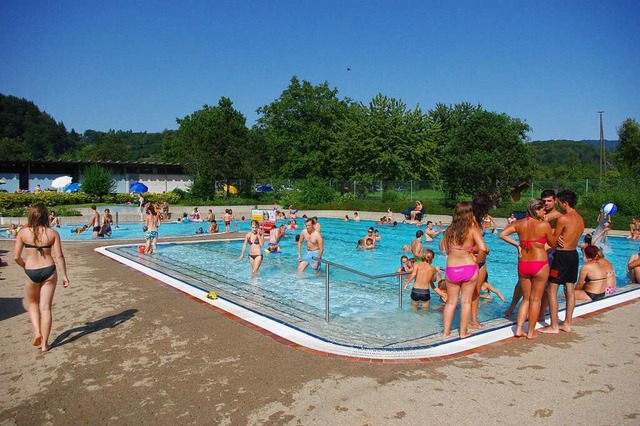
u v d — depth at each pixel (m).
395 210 32.34
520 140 31.70
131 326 6.99
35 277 5.92
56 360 5.68
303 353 5.89
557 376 5.15
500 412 4.36
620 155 50.31
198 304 8.26
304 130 59.12
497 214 27.66
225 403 4.57
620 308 7.88
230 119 53.28
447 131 52.56
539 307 6.36
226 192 43.91
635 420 4.21
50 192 34.66
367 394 4.74
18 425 4.20
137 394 4.78
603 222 18.02
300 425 4.16
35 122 150.12
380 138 42.84
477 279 6.43
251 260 12.07
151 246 15.20
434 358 5.70
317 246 12.34
